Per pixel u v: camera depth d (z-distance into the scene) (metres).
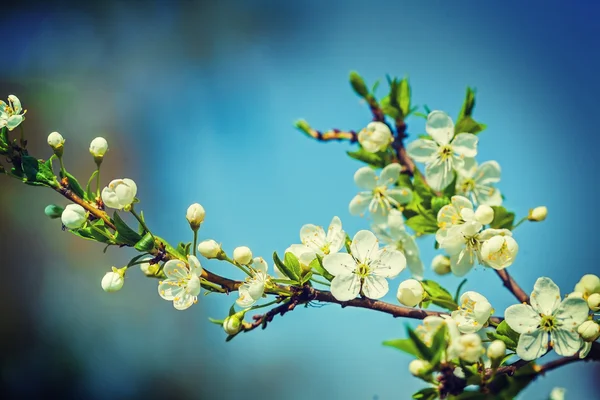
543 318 0.55
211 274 0.55
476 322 0.55
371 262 0.56
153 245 0.55
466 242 0.58
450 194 0.61
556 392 0.59
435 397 0.53
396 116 0.63
